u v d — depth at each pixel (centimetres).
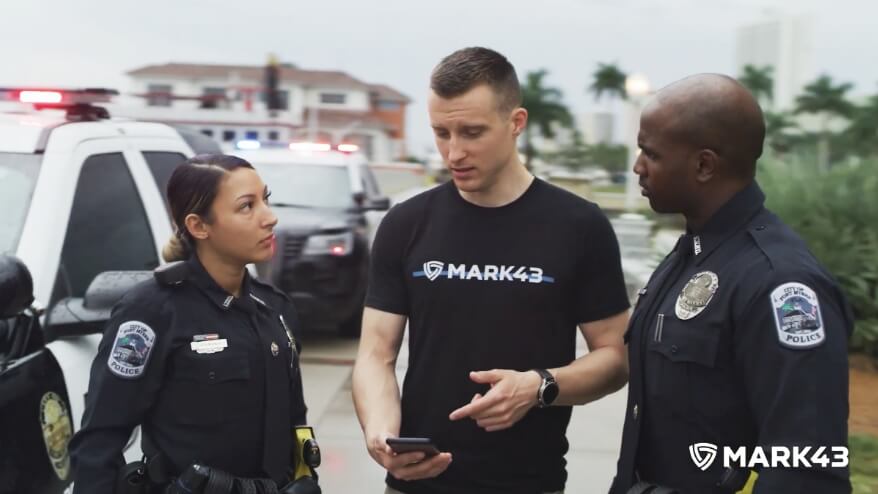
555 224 248
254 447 230
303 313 784
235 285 234
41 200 314
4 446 246
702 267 202
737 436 195
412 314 256
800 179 938
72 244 325
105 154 361
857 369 785
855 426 608
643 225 1203
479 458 247
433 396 250
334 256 791
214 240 229
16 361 267
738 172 203
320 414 630
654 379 204
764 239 196
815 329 182
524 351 246
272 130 1311
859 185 909
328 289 789
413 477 232
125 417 222
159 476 223
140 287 229
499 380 231
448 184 257
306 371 746
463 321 247
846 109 5175
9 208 313
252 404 229
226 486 219
